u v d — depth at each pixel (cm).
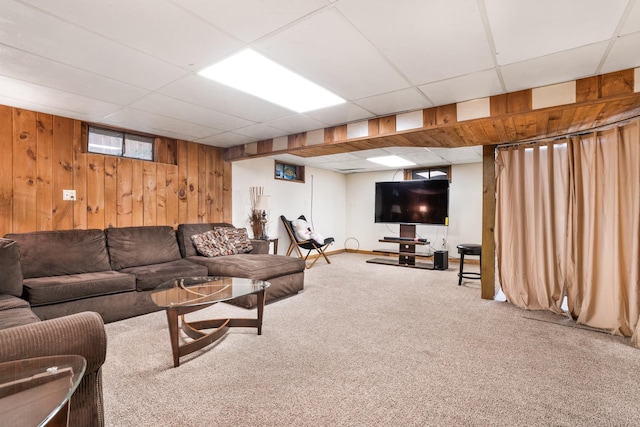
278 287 357
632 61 198
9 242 241
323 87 246
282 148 411
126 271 318
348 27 167
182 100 278
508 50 188
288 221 593
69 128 332
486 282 367
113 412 156
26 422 83
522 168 342
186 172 441
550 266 322
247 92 259
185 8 150
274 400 167
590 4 145
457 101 272
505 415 156
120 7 149
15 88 251
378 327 275
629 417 154
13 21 160
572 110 236
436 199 591
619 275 257
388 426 147
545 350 230
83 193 343
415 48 187
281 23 163
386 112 307
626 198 256
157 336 252
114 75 227
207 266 363
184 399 167
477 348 233
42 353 104
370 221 758
